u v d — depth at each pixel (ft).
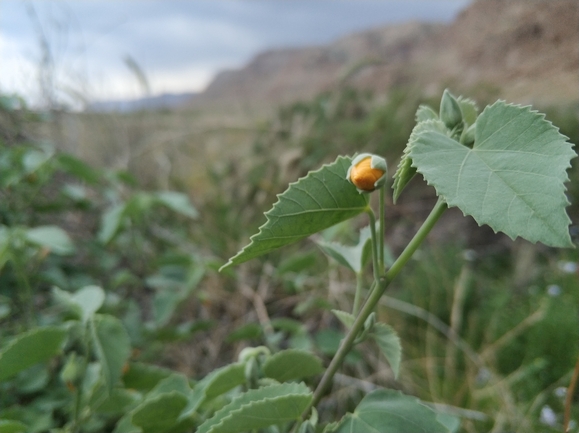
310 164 1.96
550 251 1.82
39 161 1.23
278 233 0.43
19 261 0.97
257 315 1.35
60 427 0.85
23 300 1.04
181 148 2.52
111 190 1.64
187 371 1.21
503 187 0.35
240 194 1.98
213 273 1.43
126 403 0.74
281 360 0.60
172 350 1.27
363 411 0.50
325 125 2.26
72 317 0.96
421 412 0.49
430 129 0.42
